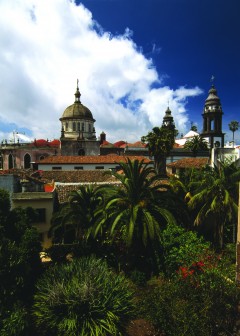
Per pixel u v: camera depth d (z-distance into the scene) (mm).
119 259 16891
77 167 45781
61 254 18375
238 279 10469
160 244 15820
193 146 55656
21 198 20219
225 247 18547
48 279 11375
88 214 17688
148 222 14945
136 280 15125
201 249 14625
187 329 8555
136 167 16219
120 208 16125
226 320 8922
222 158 30797
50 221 20453
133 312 10820
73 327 9414
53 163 44938
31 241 12516
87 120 59156
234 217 17734
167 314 9453
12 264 9391
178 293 9633
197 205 20359
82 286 10383
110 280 11492
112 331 9594
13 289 9344
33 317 10219
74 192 18969
